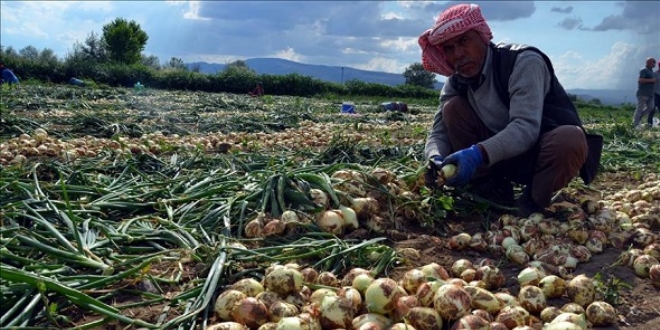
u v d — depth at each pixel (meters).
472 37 1.93
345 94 18.88
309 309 1.15
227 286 1.32
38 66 16.80
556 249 1.63
